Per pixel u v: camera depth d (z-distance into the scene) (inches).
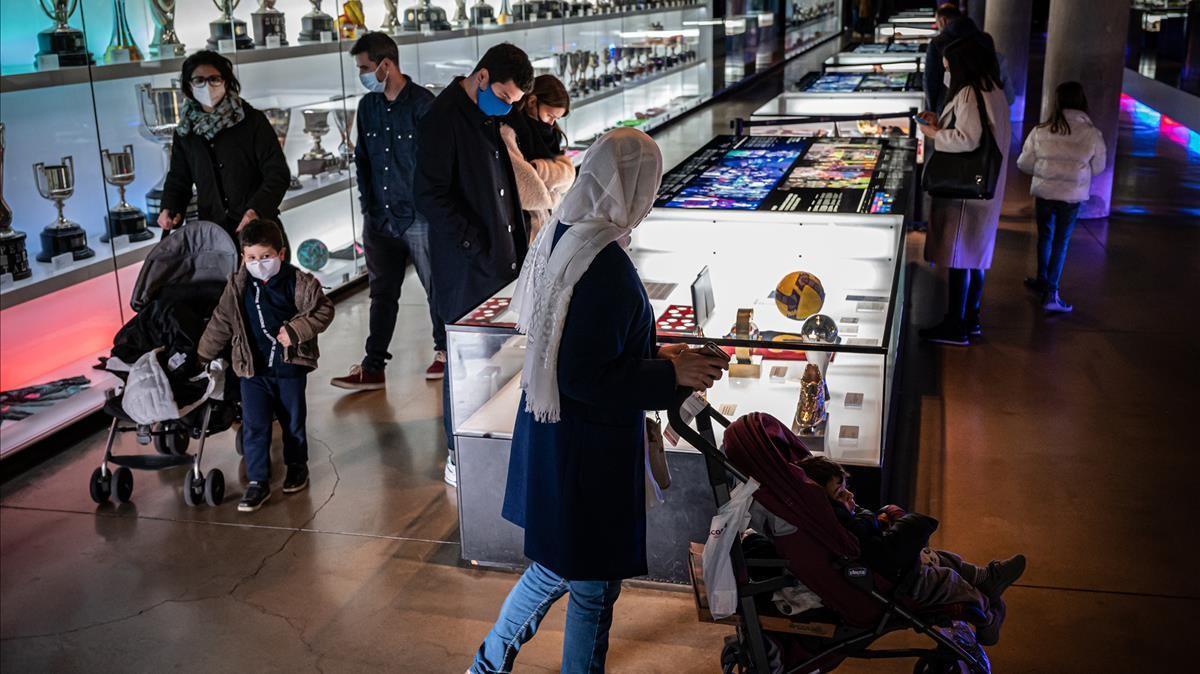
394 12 318.3
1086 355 246.4
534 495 113.3
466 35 348.5
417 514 179.9
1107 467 190.1
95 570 164.9
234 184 211.8
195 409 184.2
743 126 296.5
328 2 297.4
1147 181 435.8
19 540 174.9
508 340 149.7
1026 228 364.2
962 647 117.6
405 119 217.0
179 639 146.3
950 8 342.3
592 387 104.8
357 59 215.2
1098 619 145.1
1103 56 357.4
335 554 167.8
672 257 192.4
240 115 209.8
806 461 117.2
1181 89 513.0
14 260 198.8
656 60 547.8
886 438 157.0
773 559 110.5
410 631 146.6
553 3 422.0
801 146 273.9
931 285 302.4
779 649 114.3
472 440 155.1
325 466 199.3
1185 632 141.8
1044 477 186.9
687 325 156.8
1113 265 319.0
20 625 150.7
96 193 229.5
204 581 160.9
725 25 666.8
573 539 110.8
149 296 186.4
